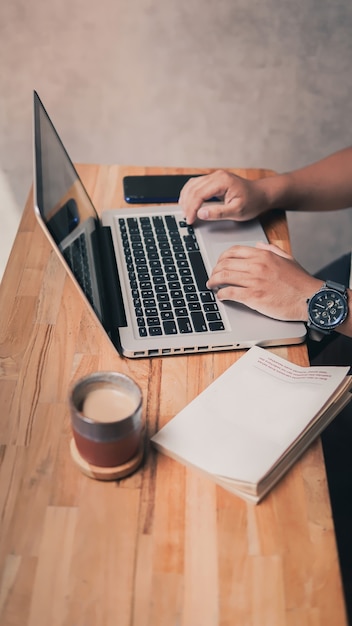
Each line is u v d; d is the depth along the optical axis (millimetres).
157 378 982
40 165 971
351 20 1835
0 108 1963
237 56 1893
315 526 802
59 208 1000
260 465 836
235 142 2047
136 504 818
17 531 788
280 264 1115
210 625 713
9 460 861
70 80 1919
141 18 1821
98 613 720
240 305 1101
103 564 760
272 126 2018
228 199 1277
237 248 1139
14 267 1179
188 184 1316
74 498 822
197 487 837
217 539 785
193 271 1171
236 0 1803
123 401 846
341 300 1073
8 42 1848
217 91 1950
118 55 1878
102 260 1184
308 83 1942
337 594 742
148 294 1113
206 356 1023
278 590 743
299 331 1058
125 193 1355
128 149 2053
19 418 917
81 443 825
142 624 713
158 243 1236
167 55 1883
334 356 1413
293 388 953
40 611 720
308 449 891
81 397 846
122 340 1021
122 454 830
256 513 812
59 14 1809
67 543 778
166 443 874
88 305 958
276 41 1869
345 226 2227
